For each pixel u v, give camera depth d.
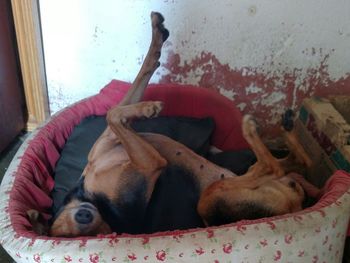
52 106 1.54
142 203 0.95
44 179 1.12
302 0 1.29
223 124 1.32
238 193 0.94
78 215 0.92
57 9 1.33
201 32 1.35
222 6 1.30
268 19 1.32
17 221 0.90
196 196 1.00
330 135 1.20
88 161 1.05
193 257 0.80
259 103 1.48
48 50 1.42
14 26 1.44
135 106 1.00
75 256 0.79
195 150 1.20
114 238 0.81
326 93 1.45
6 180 1.02
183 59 1.40
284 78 1.43
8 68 1.46
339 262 0.98
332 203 0.91
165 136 1.11
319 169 1.26
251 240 0.81
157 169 0.98
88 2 1.32
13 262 1.15
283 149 1.49
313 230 0.85
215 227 0.83
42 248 0.81
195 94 1.34
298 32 1.34
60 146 1.23
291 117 1.04
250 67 1.41
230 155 1.18
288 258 0.85
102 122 1.24
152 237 0.81
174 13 1.32
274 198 0.94
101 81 1.47
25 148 1.12
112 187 0.95
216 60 1.40
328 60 1.39
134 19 1.34
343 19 1.32
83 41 1.39
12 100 1.51
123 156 0.99
